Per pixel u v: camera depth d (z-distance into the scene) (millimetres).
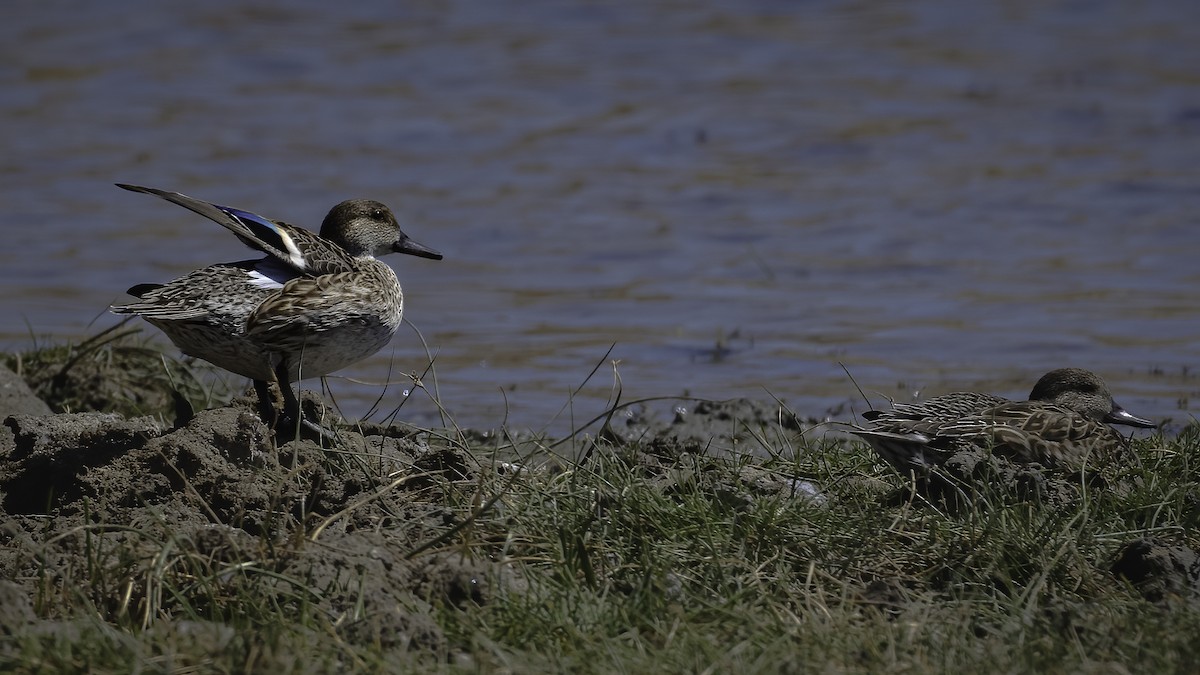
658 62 33906
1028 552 7910
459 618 7180
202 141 27750
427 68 33750
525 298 18297
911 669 6617
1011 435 9406
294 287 9648
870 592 7637
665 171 25672
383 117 29656
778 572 7750
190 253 20312
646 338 16156
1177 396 13320
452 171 25750
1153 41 35094
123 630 6984
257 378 9977
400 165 26141
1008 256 19953
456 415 12992
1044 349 15312
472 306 17859
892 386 13930
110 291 18062
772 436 11836
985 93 30672
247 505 8539
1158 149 26016
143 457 8688
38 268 19188
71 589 7379
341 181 24859
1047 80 31594
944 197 23453
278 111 30141
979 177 24641
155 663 6578
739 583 7578
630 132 28375
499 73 33156
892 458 9281
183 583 7508
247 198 23500
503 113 29875
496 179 25234
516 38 36594
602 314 17391
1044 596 7648
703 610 7285
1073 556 7898
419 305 17953
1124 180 24000
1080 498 8562
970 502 8430
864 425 12102
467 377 14508
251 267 9789
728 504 8445
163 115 29859
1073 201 22875
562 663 6660
